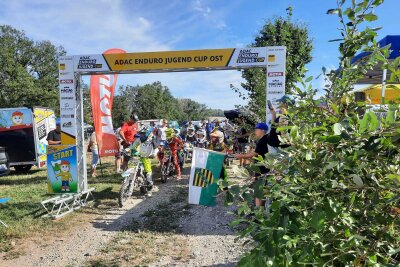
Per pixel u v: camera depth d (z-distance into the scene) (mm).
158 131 9445
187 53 6844
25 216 6184
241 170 1491
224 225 5637
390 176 1160
